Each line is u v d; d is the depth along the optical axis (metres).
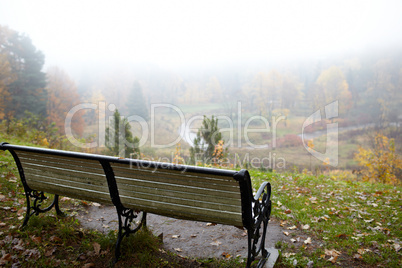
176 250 2.91
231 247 3.06
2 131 11.52
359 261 2.82
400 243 3.22
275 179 6.39
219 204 2.17
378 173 11.83
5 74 35.50
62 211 3.50
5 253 2.42
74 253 2.55
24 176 2.94
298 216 4.01
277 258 2.71
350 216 4.16
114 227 3.22
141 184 2.36
